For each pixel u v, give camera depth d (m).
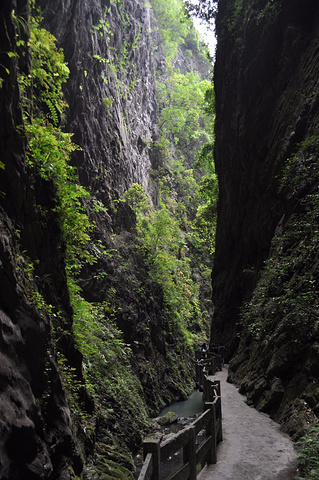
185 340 29.73
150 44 42.25
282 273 11.84
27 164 6.91
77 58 21.56
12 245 5.79
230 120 22.84
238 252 23.38
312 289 9.45
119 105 28.39
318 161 12.68
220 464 6.48
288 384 9.30
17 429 4.53
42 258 7.52
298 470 5.88
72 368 8.04
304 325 9.05
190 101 49.31
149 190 35.56
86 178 21.98
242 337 16.92
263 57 18.97
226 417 9.60
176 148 49.50
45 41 12.69
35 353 5.66
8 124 6.08
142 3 36.66
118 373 15.51
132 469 10.58
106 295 19.92
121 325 20.28
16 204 6.43
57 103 14.23
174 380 23.55
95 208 21.03
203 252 45.22
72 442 6.30
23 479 4.52
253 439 7.70
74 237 9.37
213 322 26.41
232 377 15.35
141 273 24.77
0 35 6.07
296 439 7.25
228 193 23.89
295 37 17.45
